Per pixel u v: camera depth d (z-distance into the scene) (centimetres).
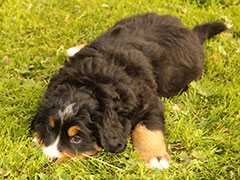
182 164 116
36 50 146
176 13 172
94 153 114
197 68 136
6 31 153
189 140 121
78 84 110
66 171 112
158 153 116
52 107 108
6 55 143
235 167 116
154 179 111
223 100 132
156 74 125
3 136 116
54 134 108
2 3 168
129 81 113
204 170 115
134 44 124
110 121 107
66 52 145
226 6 186
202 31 148
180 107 132
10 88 132
